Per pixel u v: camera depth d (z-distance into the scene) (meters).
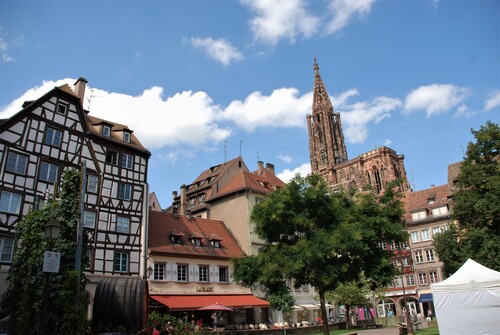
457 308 17.83
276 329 31.39
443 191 60.19
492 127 26.02
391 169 106.25
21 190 26.48
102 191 31.19
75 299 17.41
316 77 138.88
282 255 19.77
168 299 31.55
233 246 40.12
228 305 33.69
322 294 20.39
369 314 57.44
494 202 23.78
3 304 18.73
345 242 18.75
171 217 38.41
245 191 42.16
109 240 30.48
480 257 24.62
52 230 12.92
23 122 27.67
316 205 20.52
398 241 21.66
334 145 129.62
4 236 24.98
